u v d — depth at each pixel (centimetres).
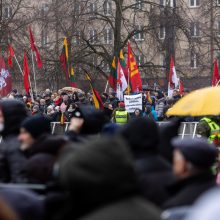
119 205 617
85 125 1302
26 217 740
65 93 4000
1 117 1220
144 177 943
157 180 944
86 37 6656
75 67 6538
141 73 6956
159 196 929
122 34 7081
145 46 7656
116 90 4312
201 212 528
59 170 714
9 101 1222
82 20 6488
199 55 7050
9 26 6956
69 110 3650
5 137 1227
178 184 893
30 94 4331
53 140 1062
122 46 6512
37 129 1159
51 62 6556
